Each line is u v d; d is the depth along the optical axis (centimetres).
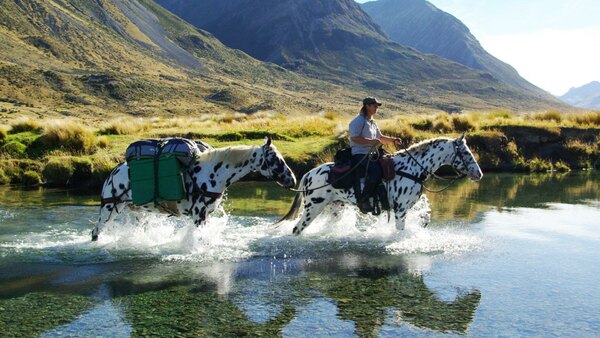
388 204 1047
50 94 12069
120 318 702
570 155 2467
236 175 997
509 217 1340
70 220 1239
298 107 16750
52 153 2017
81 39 19200
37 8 19812
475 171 1039
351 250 1023
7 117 6719
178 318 704
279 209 1406
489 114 3069
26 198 1539
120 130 2494
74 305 745
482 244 1073
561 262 958
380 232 1160
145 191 950
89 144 2097
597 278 871
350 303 758
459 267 925
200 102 14712
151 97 14050
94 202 1477
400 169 1051
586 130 2603
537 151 2470
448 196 1669
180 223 1241
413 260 962
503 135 2431
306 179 1088
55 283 831
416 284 837
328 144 2183
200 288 815
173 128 2638
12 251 991
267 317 708
